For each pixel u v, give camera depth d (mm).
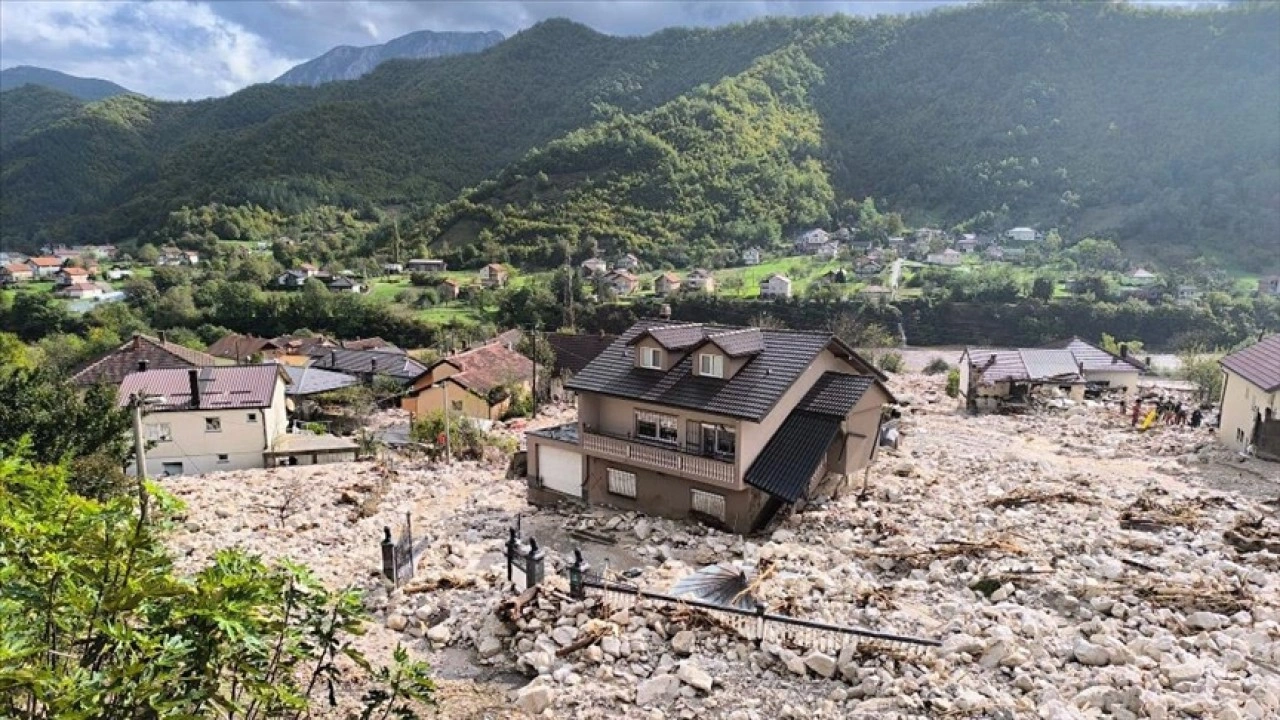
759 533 26406
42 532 8836
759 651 16172
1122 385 57250
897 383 64938
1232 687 13789
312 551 24969
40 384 32219
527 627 17625
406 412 64250
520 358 65500
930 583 20266
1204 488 30234
